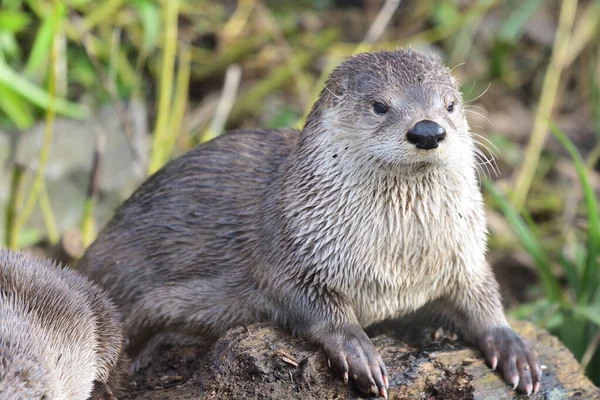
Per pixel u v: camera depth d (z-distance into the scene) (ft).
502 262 61.57
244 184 39.91
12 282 33.71
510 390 36.29
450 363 36.63
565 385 37.14
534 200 65.67
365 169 36.04
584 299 47.03
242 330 36.17
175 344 40.22
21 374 29.30
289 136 41.24
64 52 62.75
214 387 34.55
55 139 59.72
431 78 36.94
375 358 34.91
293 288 36.86
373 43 72.02
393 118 35.55
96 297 36.29
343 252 36.35
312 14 75.46
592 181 67.51
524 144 70.03
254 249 38.47
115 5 65.67
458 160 36.65
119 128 61.82
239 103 66.49
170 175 41.55
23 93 59.98
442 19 74.59
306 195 37.01
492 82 73.51
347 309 36.52
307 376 34.63
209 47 70.90
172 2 60.34
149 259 40.68
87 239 55.26
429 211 36.40
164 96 60.54
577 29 76.43
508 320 41.50
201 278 39.70
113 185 60.54
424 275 37.19
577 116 74.38
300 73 67.00
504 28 70.49
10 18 61.77
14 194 53.52
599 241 46.06
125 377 37.50
